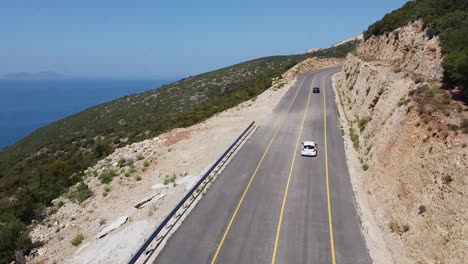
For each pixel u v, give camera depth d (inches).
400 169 804.0
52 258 812.6
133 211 944.9
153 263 637.9
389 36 1782.7
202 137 1507.1
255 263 637.3
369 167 1012.5
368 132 1196.5
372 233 724.7
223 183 997.8
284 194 920.3
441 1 1475.1
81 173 1408.7
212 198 903.7
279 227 757.3
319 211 825.5
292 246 687.1
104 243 790.5
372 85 1419.8
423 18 1423.5
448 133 700.7
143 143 1579.7
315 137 1421.0
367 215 798.5
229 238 717.3
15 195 1312.7
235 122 1717.5
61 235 917.8
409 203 702.5
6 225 974.4
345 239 708.0
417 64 1198.3
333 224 766.5
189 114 2393.0
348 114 1658.5
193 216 810.8
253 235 728.3
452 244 542.3
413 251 610.2
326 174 1051.3
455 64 879.7
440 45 1112.8
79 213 1034.1
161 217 839.1
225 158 1201.4
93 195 1147.3
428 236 597.3
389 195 794.8
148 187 1107.9
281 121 1684.3
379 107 1195.9
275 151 1269.7
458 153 637.9
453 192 598.9
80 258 757.3
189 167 1197.7
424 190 677.3
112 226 869.2
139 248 619.8
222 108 2290.8
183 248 683.4
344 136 1407.5
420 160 738.2
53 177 1385.3
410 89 1026.1
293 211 827.4
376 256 647.8
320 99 2108.8
